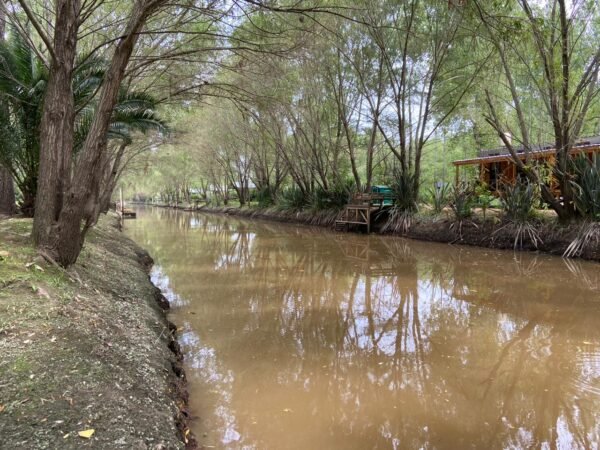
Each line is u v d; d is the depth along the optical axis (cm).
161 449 244
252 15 795
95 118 500
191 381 416
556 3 949
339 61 1656
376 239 1558
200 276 932
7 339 298
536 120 1474
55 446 210
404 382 416
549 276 862
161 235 1883
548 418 348
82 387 268
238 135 2680
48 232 489
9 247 475
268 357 479
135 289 605
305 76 1661
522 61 1047
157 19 757
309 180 2544
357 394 393
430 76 1602
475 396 387
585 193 1043
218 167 3753
